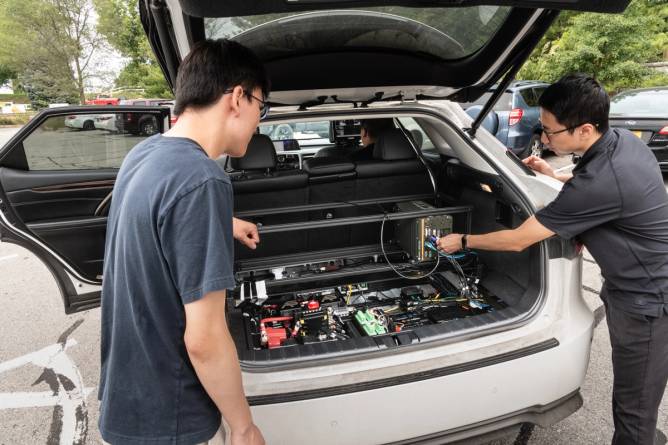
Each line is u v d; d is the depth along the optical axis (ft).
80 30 82.99
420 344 4.96
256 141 7.52
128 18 82.12
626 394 5.66
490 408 5.15
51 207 8.87
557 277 5.57
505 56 5.88
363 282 7.87
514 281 6.87
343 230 8.49
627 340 5.43
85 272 9.05
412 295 7.77
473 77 6.46
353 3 3.48
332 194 8.19
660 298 5.14
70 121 8.83
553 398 5.49
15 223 8.01
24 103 124.98
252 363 4.66
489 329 5.24
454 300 7.39
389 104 7.50
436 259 7.69
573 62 43.04
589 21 42.01
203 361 3.16
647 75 42.91
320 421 4.59
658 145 19.79
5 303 12.16
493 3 3.56
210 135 3.39
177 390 3.44
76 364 9.31
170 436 3.48
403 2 3.50
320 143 15.39
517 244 5.62
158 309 3.24
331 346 4.96
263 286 6.88
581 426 6.99
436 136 8.22
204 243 2.99
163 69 5.79
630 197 4.93
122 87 88.17
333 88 6.42
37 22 80.02
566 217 5.16
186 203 2.96
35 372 9.07
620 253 5.19
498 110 24.18
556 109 5.18
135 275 3.22
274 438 4.56
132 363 3.46
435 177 8.81
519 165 6.75
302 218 8.15
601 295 5.98
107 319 3.70
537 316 5.45
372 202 7.87
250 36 5.17
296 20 5.07
